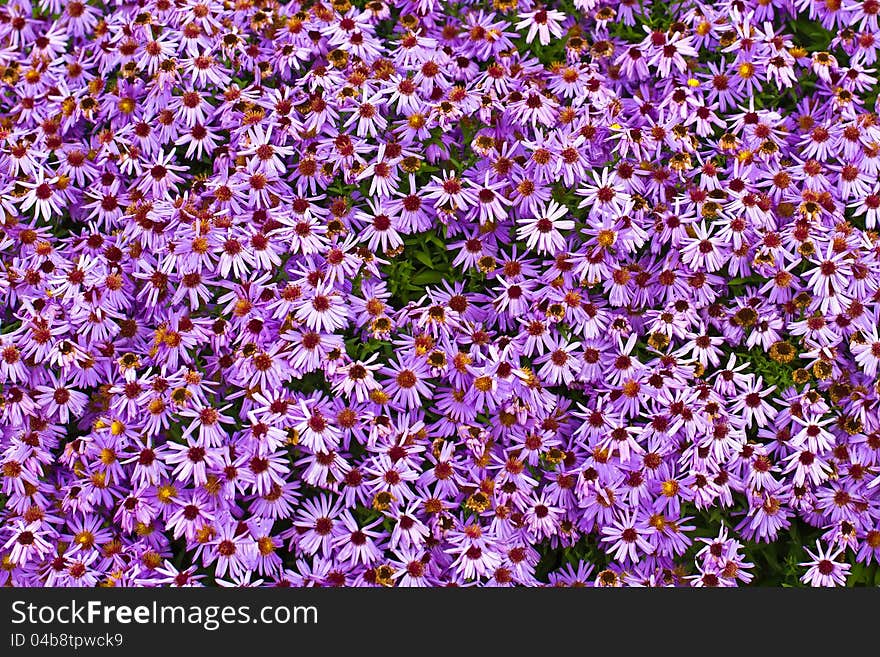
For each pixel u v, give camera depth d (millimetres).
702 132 1497
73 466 1454
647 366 1471
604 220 1464
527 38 1525
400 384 1455
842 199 1501
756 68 1514
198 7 1537
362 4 1555
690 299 1475
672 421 1463
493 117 1502
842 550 1459
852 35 1521
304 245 1465
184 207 1478
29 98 1549
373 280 1478
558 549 1484
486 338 1466
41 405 1464
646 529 1455
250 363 1443
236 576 1435
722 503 1457
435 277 1481
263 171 1483
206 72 1517
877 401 1466
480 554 1439
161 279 1468
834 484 1469
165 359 1459
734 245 1474
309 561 1456
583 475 1456
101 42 1550
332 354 1446
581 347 1479
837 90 1517
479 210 1474
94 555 1447
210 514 1436
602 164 1497
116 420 1453
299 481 1447
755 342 1477
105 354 1474
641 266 1485
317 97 1494
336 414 1447
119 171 1516
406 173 1487
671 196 1495
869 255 1480
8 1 1598
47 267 1492
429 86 1502
